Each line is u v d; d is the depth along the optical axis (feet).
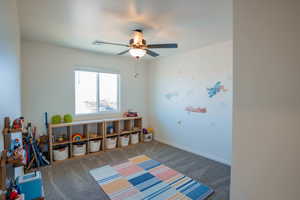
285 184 2.77
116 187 7.28
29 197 4.41
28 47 9.73
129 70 14.46
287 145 2.72
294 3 2.61
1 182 2.99
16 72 5.40
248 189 3.26
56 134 10.75
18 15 6.40
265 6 2.93
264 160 3.01
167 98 13.78
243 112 3.29
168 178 8.09
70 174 8.43
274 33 2.82
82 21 7.05
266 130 2.97
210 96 10.64
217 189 7.18
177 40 9.51
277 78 2.80
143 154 11.38
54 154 9.97
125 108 14.33
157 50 11.68
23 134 8.66
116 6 5.84
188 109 12.07
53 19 6.86
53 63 10.64
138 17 6.68
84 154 11.03
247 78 3.20
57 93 10.86
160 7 5.91
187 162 10.05
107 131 12.86
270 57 2.88
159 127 14.70
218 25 7.44
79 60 11.70
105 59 12.96
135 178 8.07
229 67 9.61
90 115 12.39
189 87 11.94
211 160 10.39
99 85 13.03
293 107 2.64
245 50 3.22
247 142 3.25
